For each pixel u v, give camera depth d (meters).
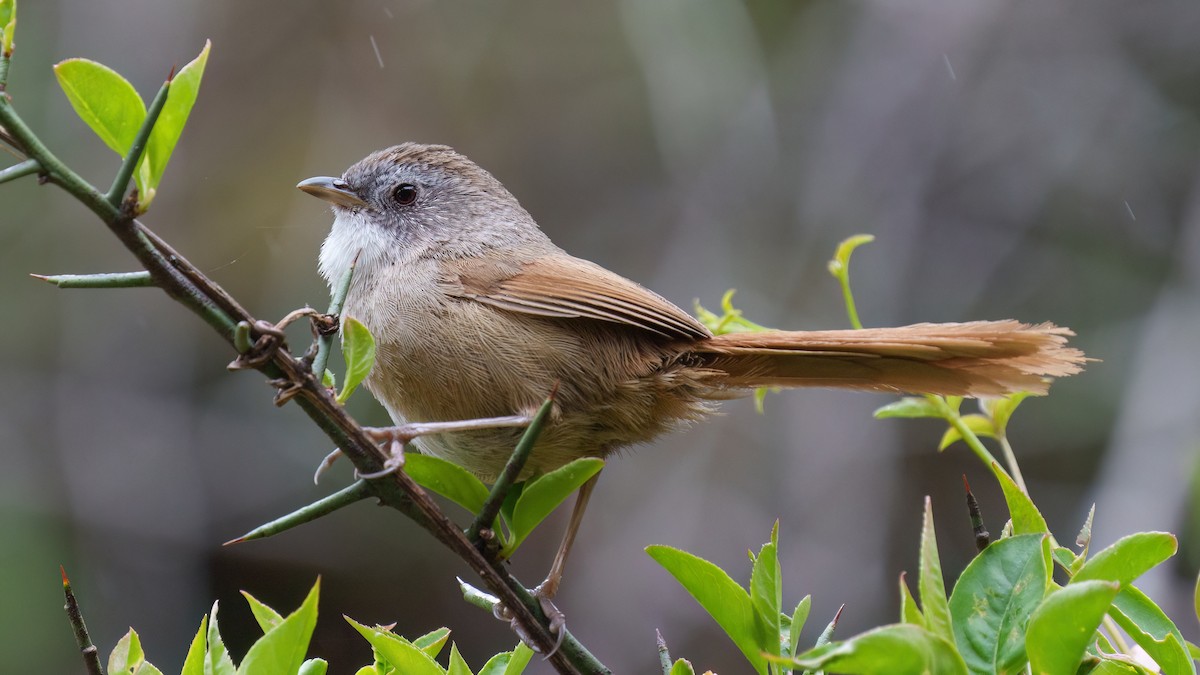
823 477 12.71
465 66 14.66
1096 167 13.28
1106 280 12.89
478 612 13.04
